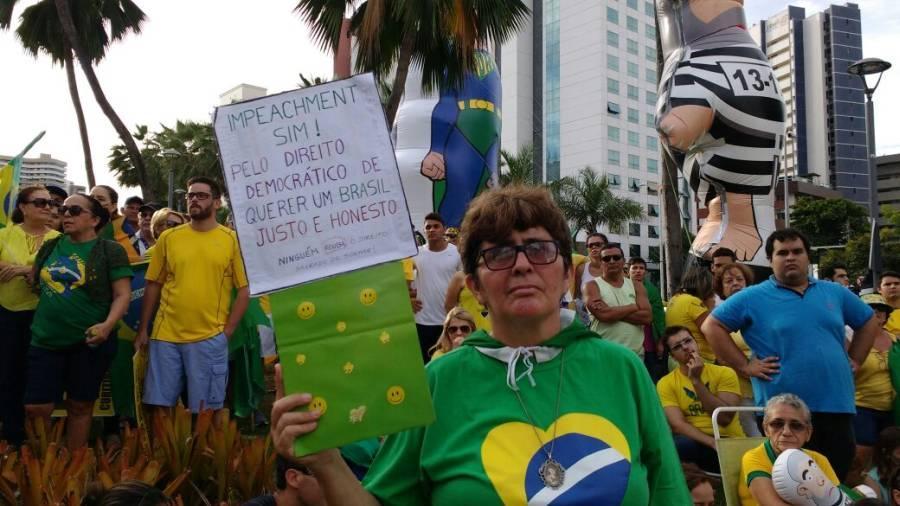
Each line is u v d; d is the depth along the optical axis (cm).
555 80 7050
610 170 6738
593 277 664
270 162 171
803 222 5950
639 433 168
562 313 181
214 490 383
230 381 592
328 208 169
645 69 7156
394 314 160
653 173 7162
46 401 445
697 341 559
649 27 7225
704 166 991
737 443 387
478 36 1157
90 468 346
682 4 1025
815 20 12350
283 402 153
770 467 354
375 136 173
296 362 156
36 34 1653
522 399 165
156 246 486
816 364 379
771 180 989
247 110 173
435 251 676
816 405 378
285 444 152
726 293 594
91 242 465
